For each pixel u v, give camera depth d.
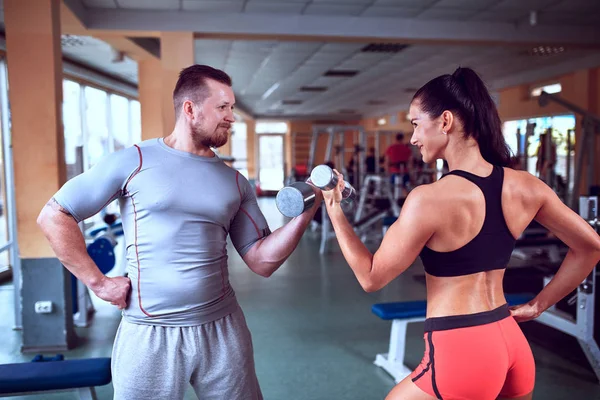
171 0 4.96
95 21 5.21
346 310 4.08
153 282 1.35
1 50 5.13
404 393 1.19
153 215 1.35
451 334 1.13
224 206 1.40
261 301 4.35
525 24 6.06
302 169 13.89
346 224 1.22
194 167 1.39
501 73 9.55
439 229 1.12
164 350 1.35
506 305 1.20
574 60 8.27
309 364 3.00
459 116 1.17
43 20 3.26
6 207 5.47
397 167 8.57
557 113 9.01
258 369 2.93
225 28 5.45
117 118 9.77
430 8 5.44
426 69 8.90
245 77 9.68
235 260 6.16
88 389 1.90
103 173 1.35
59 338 3.31
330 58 7.86
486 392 1.12
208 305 1.38
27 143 3.28
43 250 3.28
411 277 5.17
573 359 3.02
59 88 3.39
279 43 6.75
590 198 2.67
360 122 18.45
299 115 17.41
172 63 5.38
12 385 1.82
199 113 1.37
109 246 3.87
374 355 3.14
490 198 1.14
